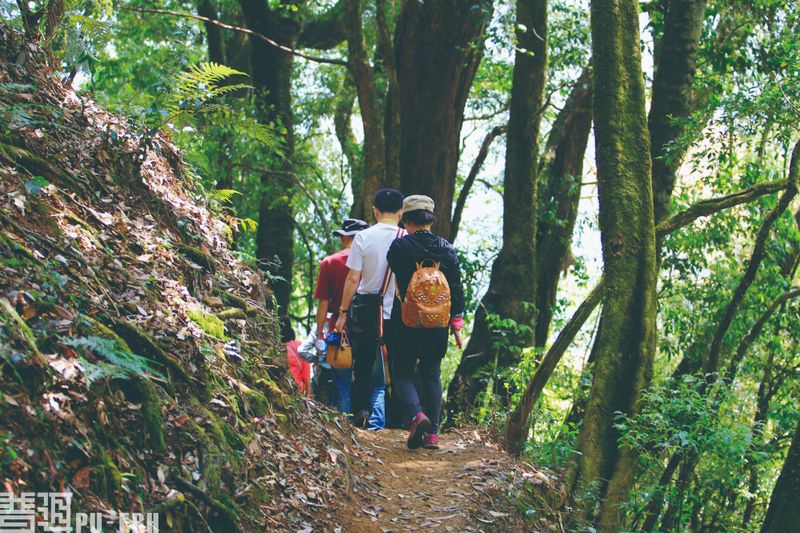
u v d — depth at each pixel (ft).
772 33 38.88
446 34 41.63
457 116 43.37
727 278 40.24
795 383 40.60
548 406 37.17
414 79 42.52
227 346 16.44
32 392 10.56
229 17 64.03
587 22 47.65
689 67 32.48
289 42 52.26
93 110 19.77
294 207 57.26
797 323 39.32
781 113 28.58
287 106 52.06
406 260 20.07
